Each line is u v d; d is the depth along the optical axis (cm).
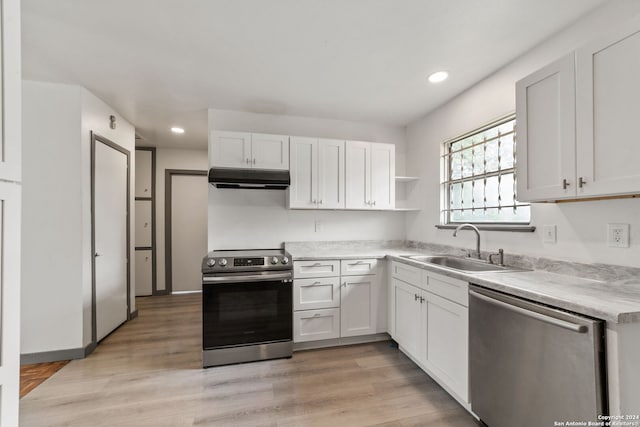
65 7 150
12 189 96
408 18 160
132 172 332
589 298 116
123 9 152
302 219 307
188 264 448
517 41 181
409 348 227
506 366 138
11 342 95
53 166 231
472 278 160
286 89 246
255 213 296
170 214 439
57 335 231
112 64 206
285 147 268
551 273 170
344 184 281
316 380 204
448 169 280
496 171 224
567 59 136
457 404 177
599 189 123
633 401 102
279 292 237
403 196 339
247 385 198
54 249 231
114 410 171
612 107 119
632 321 99
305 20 162
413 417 166
